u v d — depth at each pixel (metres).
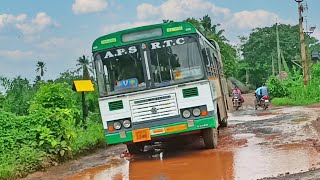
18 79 19.05
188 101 11.33
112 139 11.55
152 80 11.52
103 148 15.39
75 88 16.88
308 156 9.87
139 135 11.45
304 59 33.66
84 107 17.39
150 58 11.59
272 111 24.70
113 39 11.75
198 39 11.55
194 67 11.46
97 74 11.78
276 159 9.88
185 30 11.55
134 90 11.55
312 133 13.33
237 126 17.77
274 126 16.28
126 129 11.52
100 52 11.80
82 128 16.09
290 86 35.25
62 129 12.84
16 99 17.73
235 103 28.56
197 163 10.45
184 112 11.35
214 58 15.21
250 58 84.25
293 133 13.85
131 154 12.95
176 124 11.34
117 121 11.55
